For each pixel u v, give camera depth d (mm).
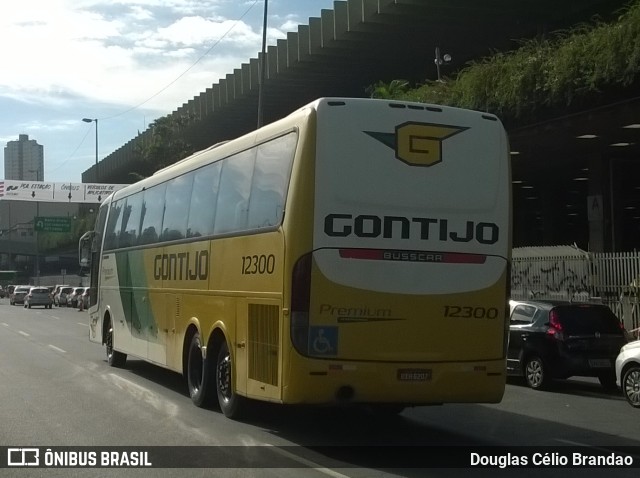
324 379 8695
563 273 22438
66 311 55938
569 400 13859
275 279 9172
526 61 20484
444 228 9195
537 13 27000
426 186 9172
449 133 9344
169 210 13836
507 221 9531
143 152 51188
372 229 8930
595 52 18594
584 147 25406
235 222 10633
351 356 8797
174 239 13344
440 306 9117
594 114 20719
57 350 22250
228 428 10336
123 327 16672
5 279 107562
